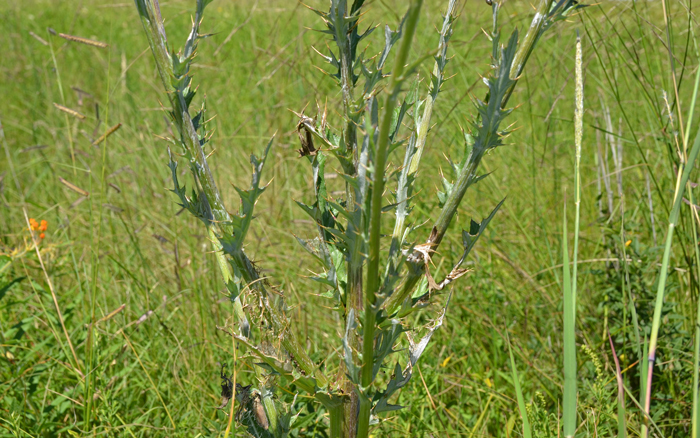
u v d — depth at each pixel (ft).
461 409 8.02
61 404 7.48
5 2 26.32
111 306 10.32
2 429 7.01
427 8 13.39
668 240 4.58
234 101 16.44
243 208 4.35
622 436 4.43
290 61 13.39
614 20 10.27
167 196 12.62
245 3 19.89
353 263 4.49
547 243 9.79
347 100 4.45
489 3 3.97
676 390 7.92
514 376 4.88
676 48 12.14
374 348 4.69
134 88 18.34
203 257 10.75
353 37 4.50
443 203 4.38
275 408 5.26
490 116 4.08
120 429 7.37
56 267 9.90
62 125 16.79
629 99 12.11
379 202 3.87
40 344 7.86
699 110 11.43
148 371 8.61
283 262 10.85
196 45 4.35
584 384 7.71
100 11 27.02
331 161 11.67
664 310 7.97
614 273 8.78
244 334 4.74
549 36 12.44
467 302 9.60
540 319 9.80
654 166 10.60
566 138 12.56
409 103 4.43
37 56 21.21
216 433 6.66
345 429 4.88
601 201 10.88
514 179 12.20
